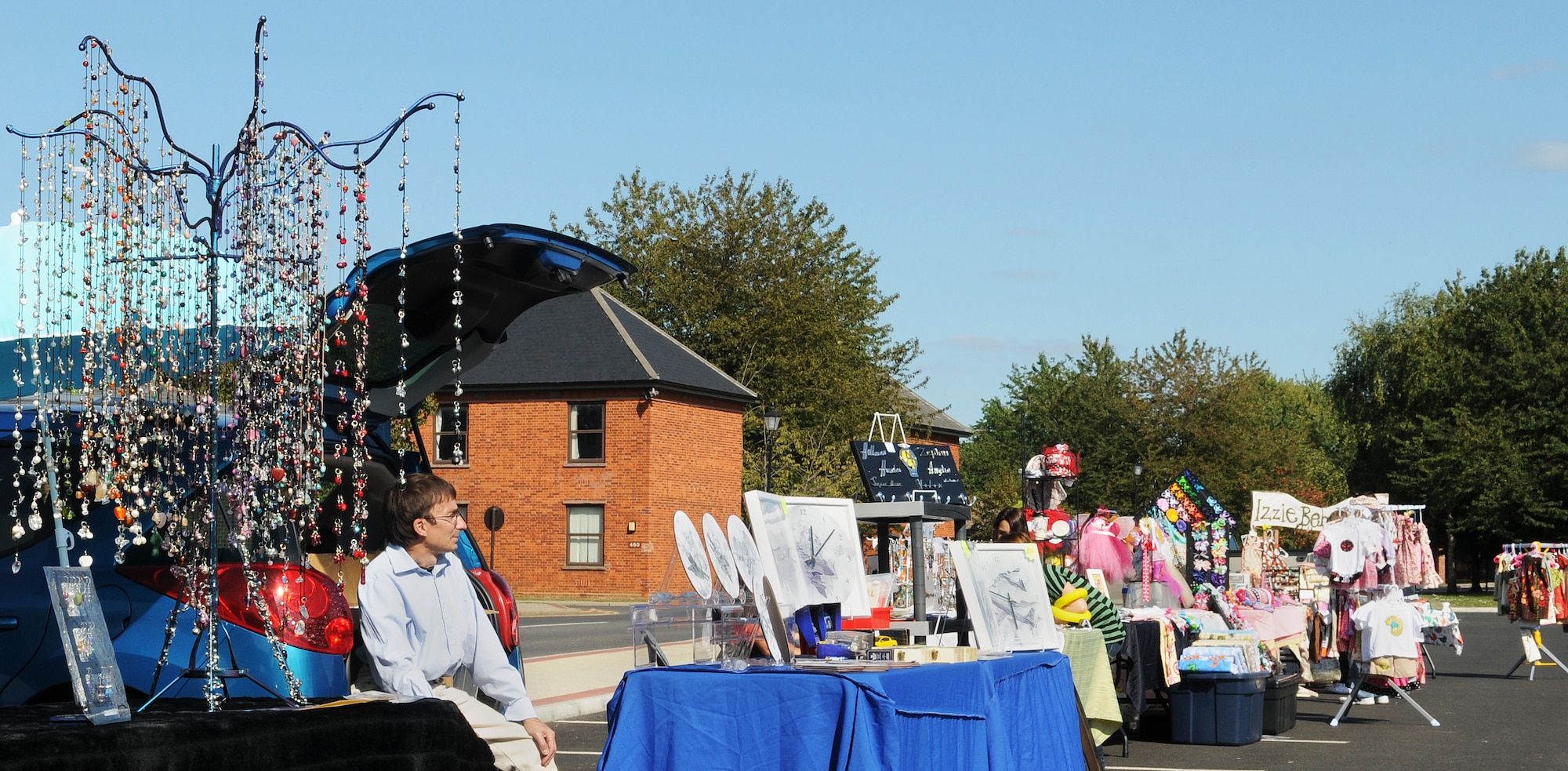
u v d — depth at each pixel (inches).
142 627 224.7
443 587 198.5
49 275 206.8
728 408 1579.7
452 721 164.7
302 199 189.5
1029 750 262.1
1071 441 2169.0
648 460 1421.0
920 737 209.8
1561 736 436.5
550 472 1450.5
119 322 194.2
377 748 154.6
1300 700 553.0
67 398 211.6
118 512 181.6
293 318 190.1
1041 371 2672.2
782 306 1803.6
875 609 339.9
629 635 886.4
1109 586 470.9
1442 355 2118.6
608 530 1427.2
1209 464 2028.8
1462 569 2573.8
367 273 262.8
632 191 1967.3
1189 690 415.8
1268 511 631.8
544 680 560.1
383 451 307.4
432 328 299.6
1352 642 531.5
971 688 234.4
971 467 3083.2
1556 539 1966.0
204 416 189.5
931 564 440.1
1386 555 538.3
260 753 139.8
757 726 204.7
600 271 306.2
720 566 233.6
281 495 191.6
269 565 233.0
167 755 130.5
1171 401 2054.6
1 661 229.6
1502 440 1947.6
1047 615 312.3
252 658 224.4
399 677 188.2
